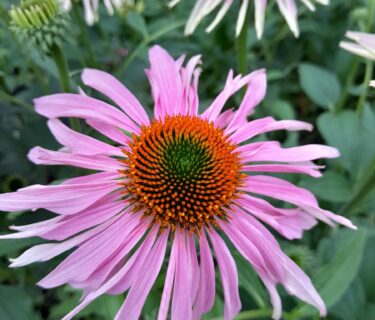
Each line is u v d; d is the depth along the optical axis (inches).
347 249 4.5
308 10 9.8
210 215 4.2
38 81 6.7
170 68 4.8
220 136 4.5
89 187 4.0
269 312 4.6
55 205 3.8
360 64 9.4
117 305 4.5
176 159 4.2
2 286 5.0
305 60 10.3
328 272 4.5
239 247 4.2
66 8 5.8
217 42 8.6
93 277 3.7
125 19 8.5
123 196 4.2
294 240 6.1
